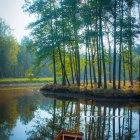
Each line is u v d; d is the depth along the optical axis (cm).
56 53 4975
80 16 4169
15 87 6106
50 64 5331
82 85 4706
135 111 2788
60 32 4600
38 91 5041
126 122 2327
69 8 4300
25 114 2708
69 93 4266
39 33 4772
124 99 3500
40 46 4769
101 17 3844
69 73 5588
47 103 3428
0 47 8062
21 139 1845
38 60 4956
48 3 4666
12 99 3875
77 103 3350
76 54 4559
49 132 2011
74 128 2117
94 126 2189
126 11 3762
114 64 3788
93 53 4547
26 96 4241
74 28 4306
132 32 3703
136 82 4969
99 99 3634
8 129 2106
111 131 2039
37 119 2458
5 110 2948
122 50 4088
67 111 2827
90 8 3916
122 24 3653
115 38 3769
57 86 4709
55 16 4584
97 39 3994
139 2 3816
